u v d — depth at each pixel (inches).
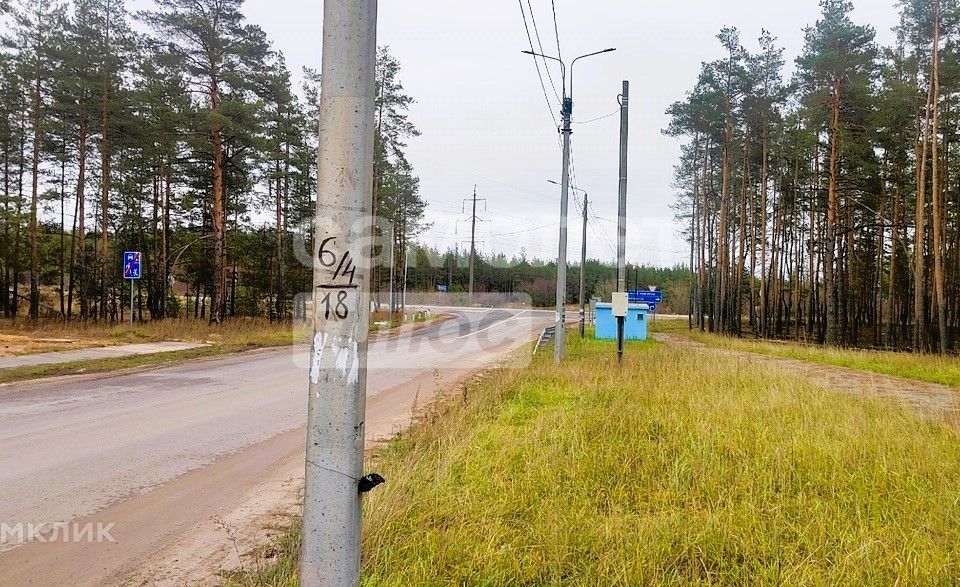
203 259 1348.4
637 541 148.8
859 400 356.2
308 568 87.4
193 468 232.4
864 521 166.9
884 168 1230.9
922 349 962.1
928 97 949.8
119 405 356.8
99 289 1240.8
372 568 134.6
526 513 172.2
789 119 1120.2
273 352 727.7
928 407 372.2
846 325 1414.9
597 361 585.0
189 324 915.4
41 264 1301.7
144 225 1389.0
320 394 87.7
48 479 213.9
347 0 89.3
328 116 89.3
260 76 979.9
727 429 260.8
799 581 131.8
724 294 1665.8
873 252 1590.8
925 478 206.5
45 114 1017.5
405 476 188.5
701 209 1717.5
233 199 1330.0
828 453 226.5
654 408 313.9
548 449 227.5
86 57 981.2
